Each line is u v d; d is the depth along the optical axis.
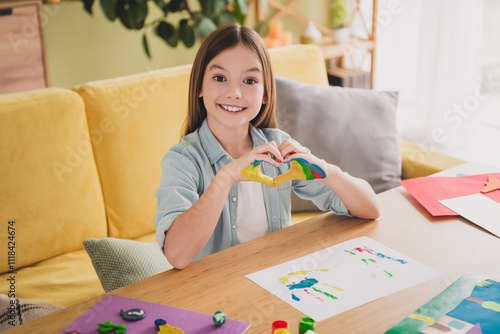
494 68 3.39
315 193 1.37
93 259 1.40
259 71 1.22
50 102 1.64
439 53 3.13
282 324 0.86
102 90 1.75
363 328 0.89
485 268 1.06
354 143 1.92
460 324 0.89
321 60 2.19
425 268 1.06
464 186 1.40
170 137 1.85
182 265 1.08
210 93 1.22
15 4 2.55
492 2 3.24
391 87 3.55
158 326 0.89
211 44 1.22
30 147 1.60
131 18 2.88
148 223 1.84
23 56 2.65
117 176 1.77
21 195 1.60
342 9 3.52
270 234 1.20
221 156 1.31
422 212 1.29
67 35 3.09
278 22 3.37
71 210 1.68
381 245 1.15
